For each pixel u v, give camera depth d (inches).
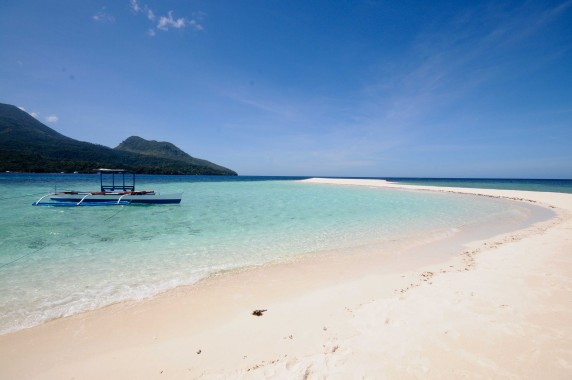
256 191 1302.9
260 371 123.6
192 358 138.2
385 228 458.6
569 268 244.4
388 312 173.9
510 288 202.4
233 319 177.8
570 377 112.7
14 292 213.0
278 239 383.2
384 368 120.6
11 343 152.6
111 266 272.4
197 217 558.6
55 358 141.1
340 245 356.8
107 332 164.1
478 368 119.0
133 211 641.6
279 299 206.2
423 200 927.7
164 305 197.2
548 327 149.1
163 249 332.2
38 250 322.3
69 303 197.8
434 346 135.3
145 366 133.3
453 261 293.1
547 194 1185.4
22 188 1194.6
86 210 657.6
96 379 125.5
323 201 874.8
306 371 121.0
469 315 164.1
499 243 363.9
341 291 218.1
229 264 283.0
